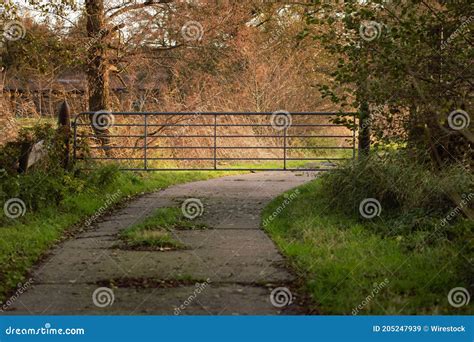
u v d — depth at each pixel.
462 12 8.40
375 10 8.83
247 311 5.73
